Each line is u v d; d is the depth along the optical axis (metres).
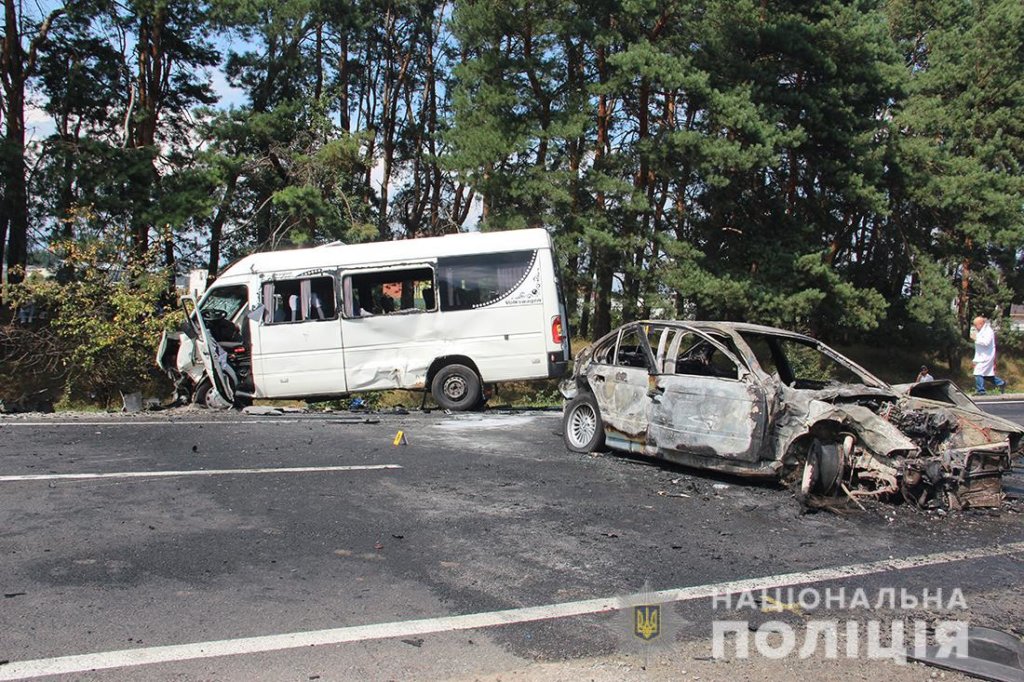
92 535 5.90
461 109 23.55
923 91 31.52
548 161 23.97
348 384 13.56
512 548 5.81
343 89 32.19
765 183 26.23
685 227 26.72
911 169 27.31
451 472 8.34
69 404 19.11
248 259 13.77
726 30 22.89
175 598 4.76
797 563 5.63
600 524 6.48
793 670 4.05
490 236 13.73
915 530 6.48
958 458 6.96
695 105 24.05
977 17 32.47
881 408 7.43
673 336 8.60
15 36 24.42
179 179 23.33
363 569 5.32
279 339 13.48
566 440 9.81
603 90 22.22
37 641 4.16
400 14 32.56
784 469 7.31
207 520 6.37
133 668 3.90
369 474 8.17
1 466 8.25
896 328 30.08
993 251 31.11
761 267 24.16
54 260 21.59
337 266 13.54
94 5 24.73
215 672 3.88
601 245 22.31
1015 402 18.55
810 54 23.00
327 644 4.20
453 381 13.57
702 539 6.13
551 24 22.70
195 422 11.84
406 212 34.91
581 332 27.64
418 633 4.36
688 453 8.05
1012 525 6.68
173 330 17.30
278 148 24.97
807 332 24.80
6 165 22.41
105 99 27.12
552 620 4.56
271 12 27.56
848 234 32.19
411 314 13.53
